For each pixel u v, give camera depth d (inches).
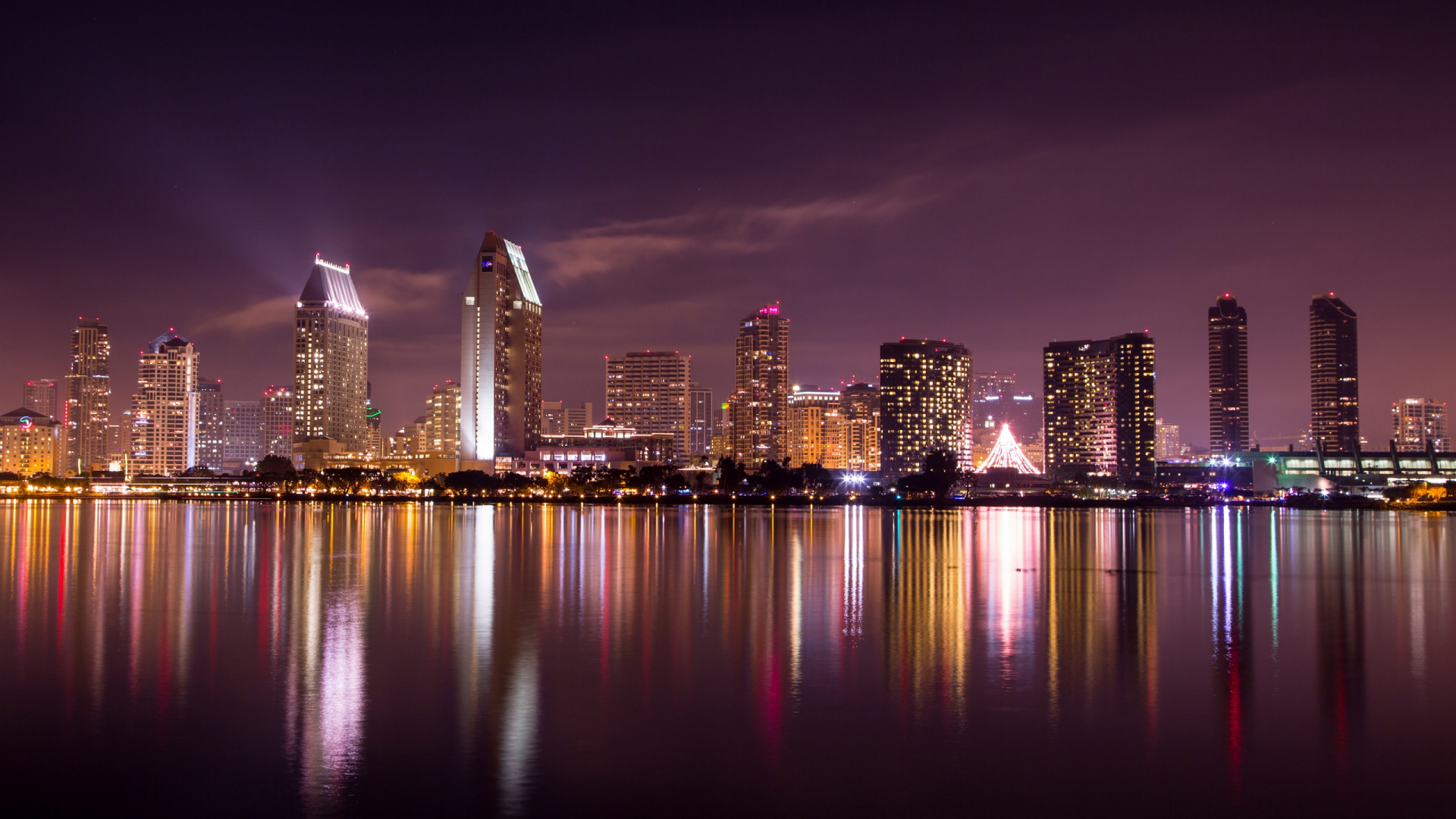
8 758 1524.4
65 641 2444.6
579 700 1857.8
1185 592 3609.7
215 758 1523.1
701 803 1352.1
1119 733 1662.2
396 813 1316.4
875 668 2146.9
